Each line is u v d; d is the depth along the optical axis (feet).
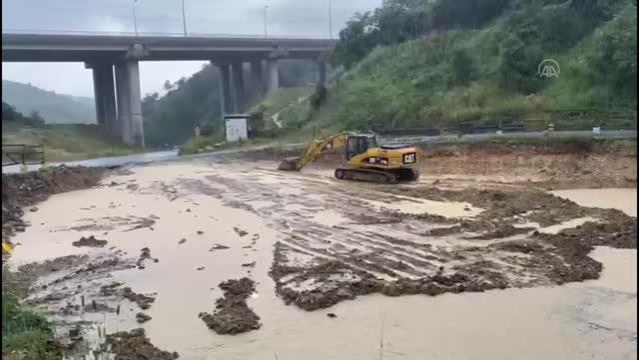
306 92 239.09
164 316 36.19
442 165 100.12
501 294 38.11
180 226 61.77
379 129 144.46
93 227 62.95
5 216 66.44
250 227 59.93
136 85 233.76
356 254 48.29
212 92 408.67
